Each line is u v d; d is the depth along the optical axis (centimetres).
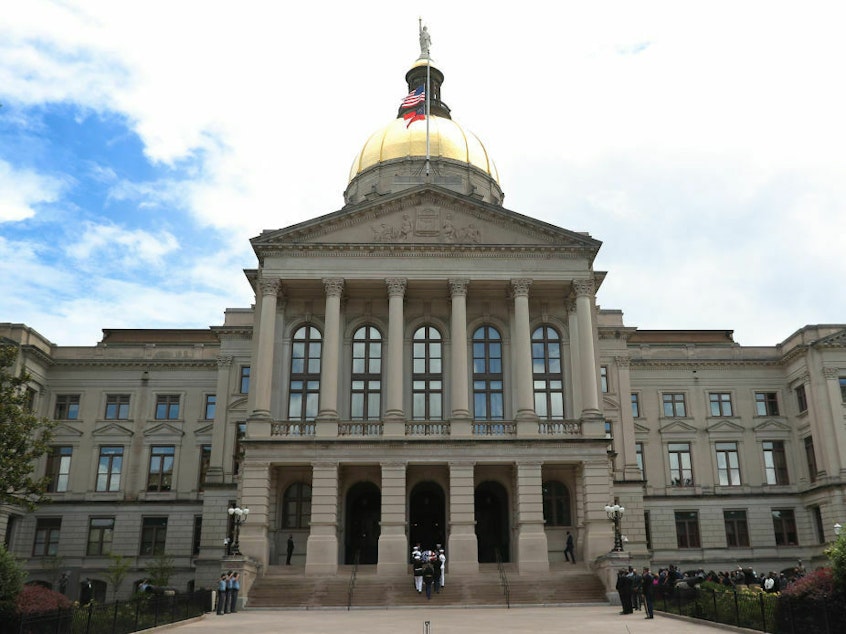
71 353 6738
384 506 4722
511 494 5109
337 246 5269
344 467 4969
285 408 5231
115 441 6562
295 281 5266
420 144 7481
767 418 6894
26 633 2208
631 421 6456
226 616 3550
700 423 6894
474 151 7712
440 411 5297
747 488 6744
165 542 6347
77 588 6144
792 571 6353
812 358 6575
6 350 4112
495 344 5469
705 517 6662
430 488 5278
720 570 6506
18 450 3912
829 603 2208
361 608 3928
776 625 2467
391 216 5391
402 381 5072
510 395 5316
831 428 6375
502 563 4825
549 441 4866
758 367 7031
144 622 2805
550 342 5481
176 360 6725
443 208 5403
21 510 6238
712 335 7569
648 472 6750
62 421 6581
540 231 5356
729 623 2797
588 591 4184
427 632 2186
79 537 6338
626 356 6638
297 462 4794
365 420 5084
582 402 5100
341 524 4994
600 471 4841
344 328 5434
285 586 4231
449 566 4647
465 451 4847
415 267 5269
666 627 2845
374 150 7638
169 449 6581
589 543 4716
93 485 6462
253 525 4681
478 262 5300
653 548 6556
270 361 5075
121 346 6788
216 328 6475
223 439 6256
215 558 5919
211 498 6084
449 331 5444
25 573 2455
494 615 3431
